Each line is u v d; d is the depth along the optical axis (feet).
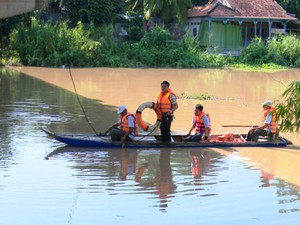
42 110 132.16
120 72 251.60
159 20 344.28
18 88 179.22
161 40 302.04
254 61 309.63
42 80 206.80
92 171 76.79
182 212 59.93
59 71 249.75
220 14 330.75
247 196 66.18
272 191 68.33
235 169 79.56
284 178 74.74
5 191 66.49
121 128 92.58
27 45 277.44
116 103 147.02
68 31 282.97
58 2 338.34
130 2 346.95
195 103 149.48
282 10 348.59
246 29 348.79
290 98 44.34
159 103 92.79
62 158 84.02
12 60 276.62
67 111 131.34
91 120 119.34
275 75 251.80
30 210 59.93
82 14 314.96
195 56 295.89
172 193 67.05
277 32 346.95
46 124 113.19
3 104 141.38
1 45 289.74
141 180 72.84
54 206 61.36
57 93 167.22
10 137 99.35
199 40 336.29
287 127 45.03
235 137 98.32
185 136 96.63
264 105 97.09
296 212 60.29
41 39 276.82
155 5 322.34
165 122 91.81
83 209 60.39
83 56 278.87
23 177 73.00
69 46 278.67
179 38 342.44
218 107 143.02
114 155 86.53
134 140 92.84
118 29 329.72
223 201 64.03
